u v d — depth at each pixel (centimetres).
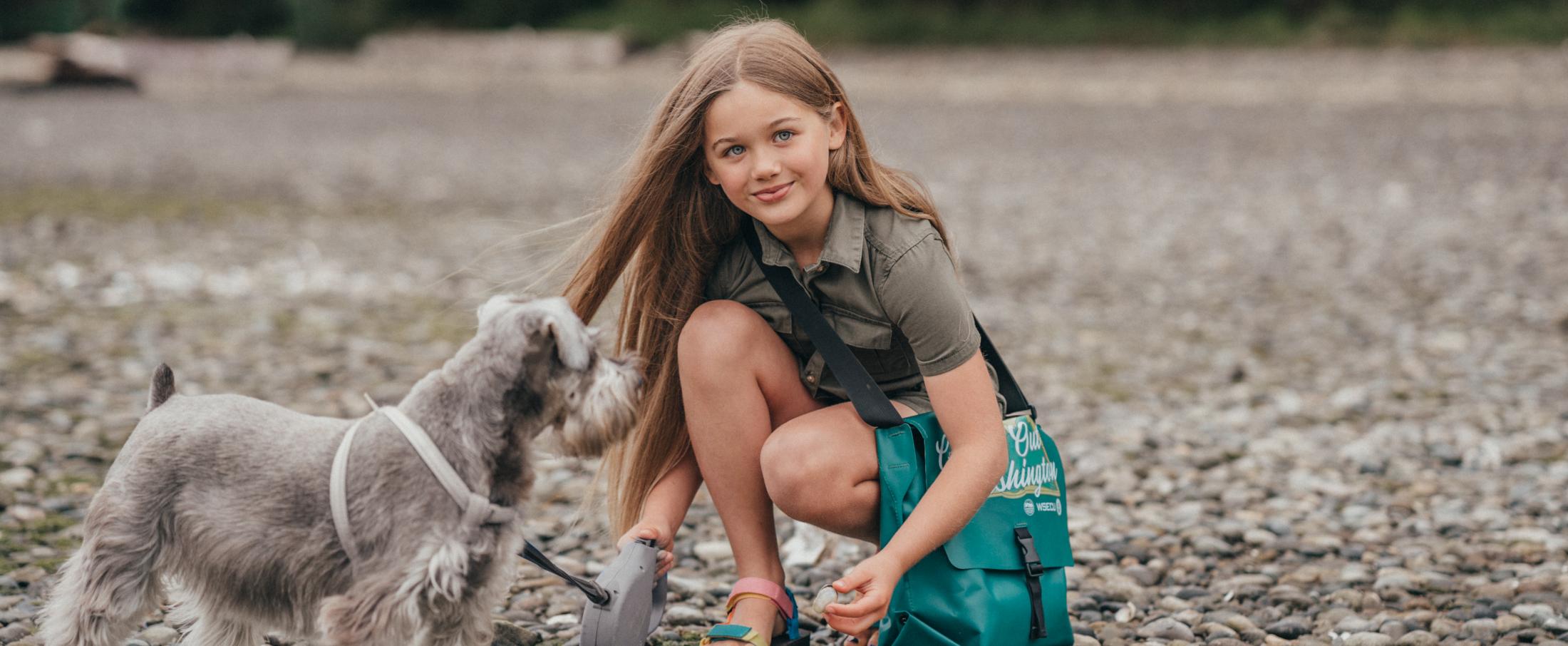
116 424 572
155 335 755
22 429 562
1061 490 333
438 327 801
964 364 310
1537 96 2073
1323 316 813
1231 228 1124
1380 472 520
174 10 4134
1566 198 1171
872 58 3259
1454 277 900
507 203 1293
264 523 278
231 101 2638
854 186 321
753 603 326
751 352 330
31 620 365
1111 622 384
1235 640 365
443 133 2000
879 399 318
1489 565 417
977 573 305
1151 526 462
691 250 340
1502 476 509
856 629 289
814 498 316
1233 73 2677
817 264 321
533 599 393
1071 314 838
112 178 1462
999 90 2534
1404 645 359
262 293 891
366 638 264
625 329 352
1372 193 1260
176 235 1103
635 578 306
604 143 1825
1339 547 438
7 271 930
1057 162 1568
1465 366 682
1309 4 3356
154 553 281
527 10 4012
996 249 1060
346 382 663
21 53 3606
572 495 500
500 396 278
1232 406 629
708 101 309
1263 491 497
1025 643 310
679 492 347
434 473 273
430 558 268
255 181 1472
